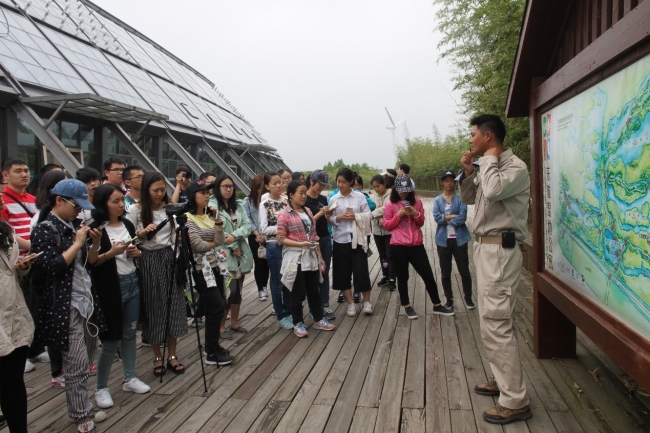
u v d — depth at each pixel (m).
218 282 4.03
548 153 3.62
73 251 2.76
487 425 2.79
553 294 3.41
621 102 2.31
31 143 8.16
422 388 3.32
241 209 4.81
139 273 3.51
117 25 17.52
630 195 2.23
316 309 4.71
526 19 3.43
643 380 2.05
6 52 8.14
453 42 8.78
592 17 2.90
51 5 12.41
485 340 2.91
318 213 4.77
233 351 4.18
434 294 5.09
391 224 4.94
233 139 17.95
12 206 4.05
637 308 2.20
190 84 20.33
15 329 2.48
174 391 3.40
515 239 2.89
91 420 2.85
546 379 3.39
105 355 3.16
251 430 2.82
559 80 3.17
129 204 4.30
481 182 2.88
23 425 2.56
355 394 3.25
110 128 10.02
